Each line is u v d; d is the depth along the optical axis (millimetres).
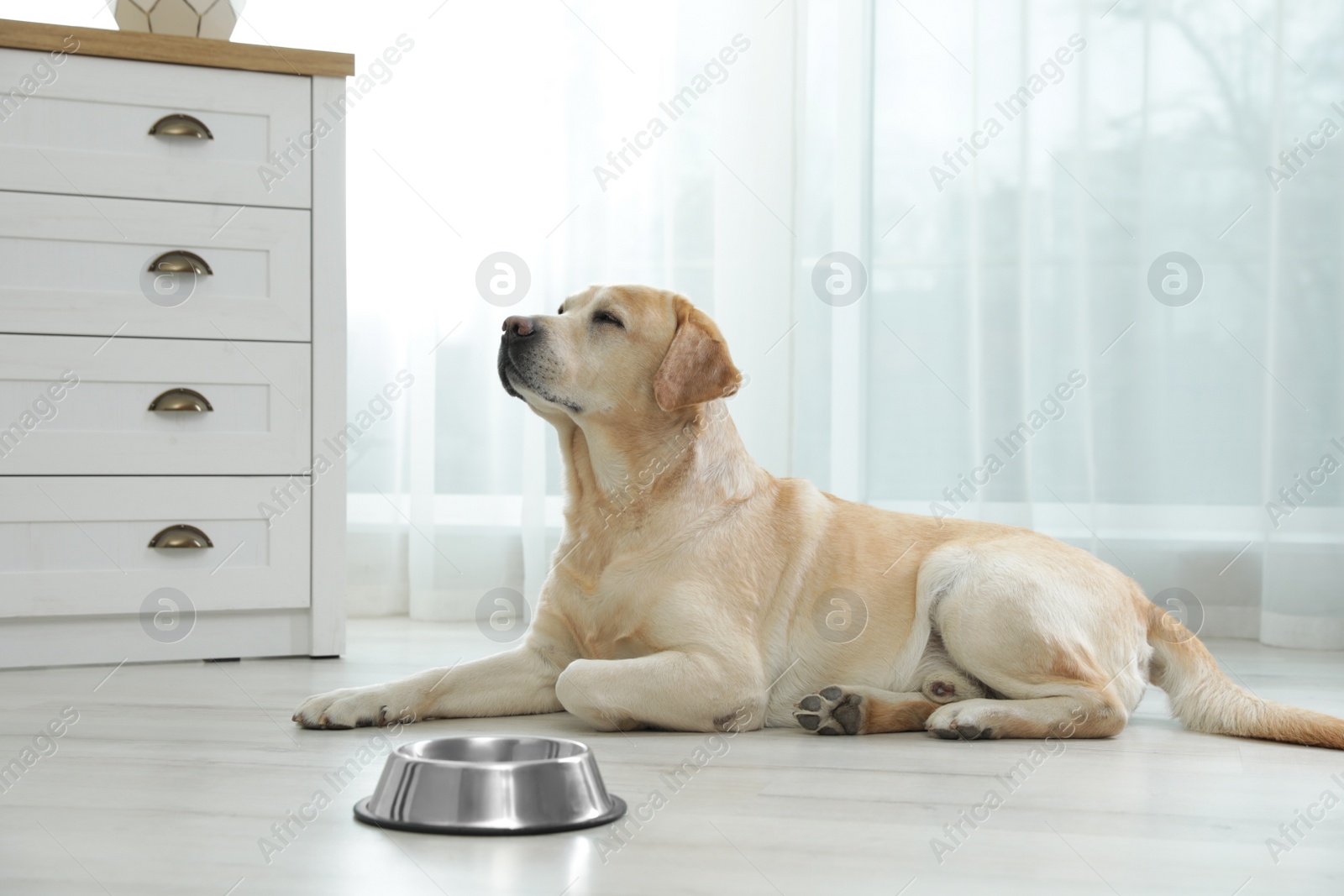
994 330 3504
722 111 3627
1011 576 2033
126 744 1845
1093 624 2049
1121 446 3484
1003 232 3508
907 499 3600
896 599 2121
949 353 3580
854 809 1499
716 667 1947
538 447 3551
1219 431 3465
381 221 3668
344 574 2854
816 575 2119
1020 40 3516
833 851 1314
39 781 1598
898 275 3609
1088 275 3494
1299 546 3281
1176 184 3488
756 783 1631
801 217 3625
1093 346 3496
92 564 2645
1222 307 3467
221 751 1798
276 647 2824
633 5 3648
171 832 1353
